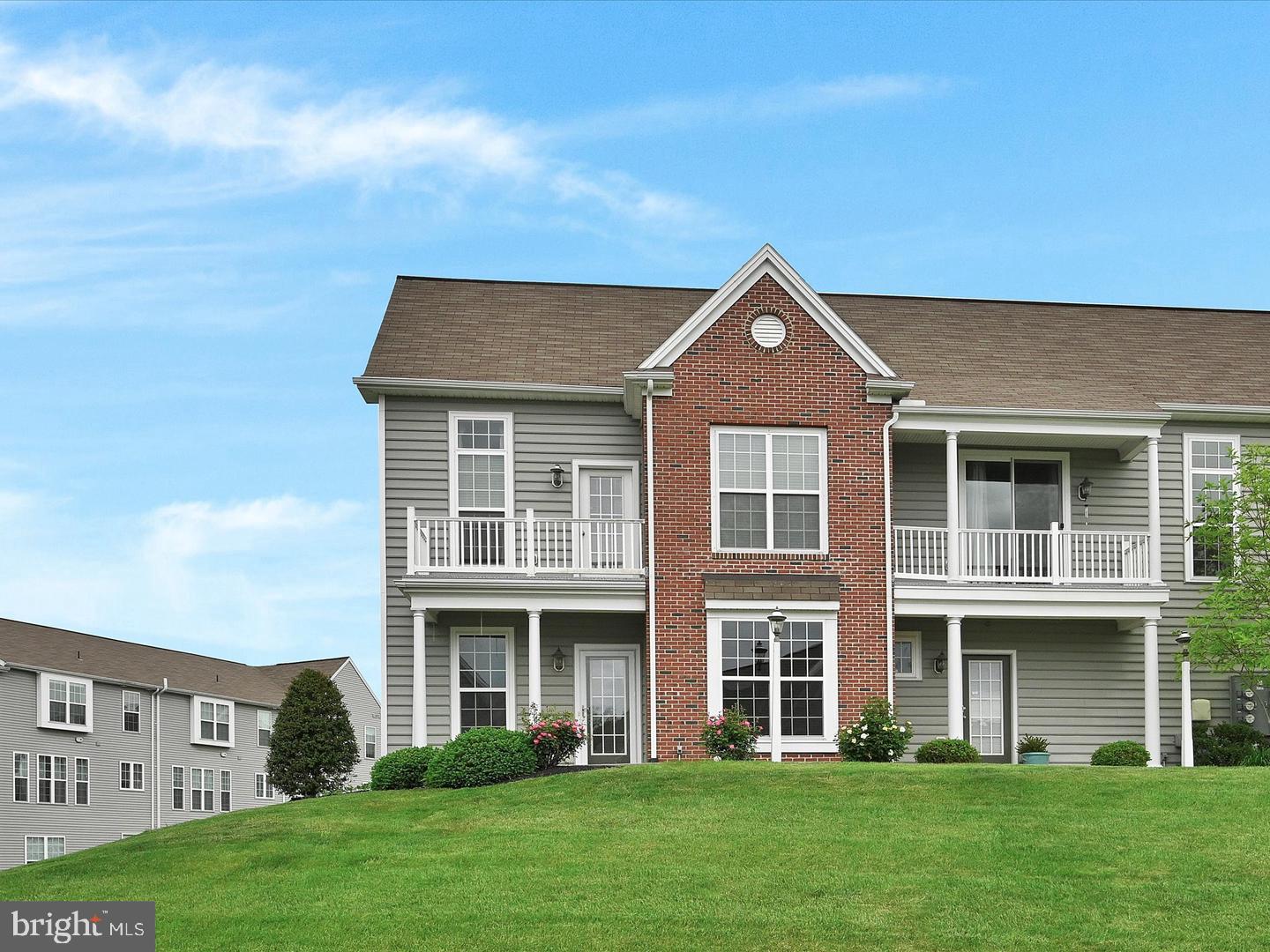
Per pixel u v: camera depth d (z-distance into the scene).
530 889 14.12
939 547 24.33
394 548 23.59
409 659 23.34
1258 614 23.56
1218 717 25.38
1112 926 12.57
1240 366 27.31
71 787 40.00
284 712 28.98
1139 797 16.75
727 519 22.77
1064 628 25.31
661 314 27.58
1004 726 24.97
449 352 24.95
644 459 23.59
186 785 44.78
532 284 28.45
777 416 23.06
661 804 17.20
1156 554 24.14
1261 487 23.14
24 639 41.16
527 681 23.72
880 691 22.58
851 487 23.08
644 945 12.40
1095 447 25.67
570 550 23.91
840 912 13.11
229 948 12.71
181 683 45.28
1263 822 15.51
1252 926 12.47
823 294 29.00
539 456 24.22
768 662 22.44
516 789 18.88
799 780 18.00
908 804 16.77
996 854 14.70
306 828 17.45
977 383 25.05
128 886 15.22
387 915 13.47
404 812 18.20
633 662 23.89
